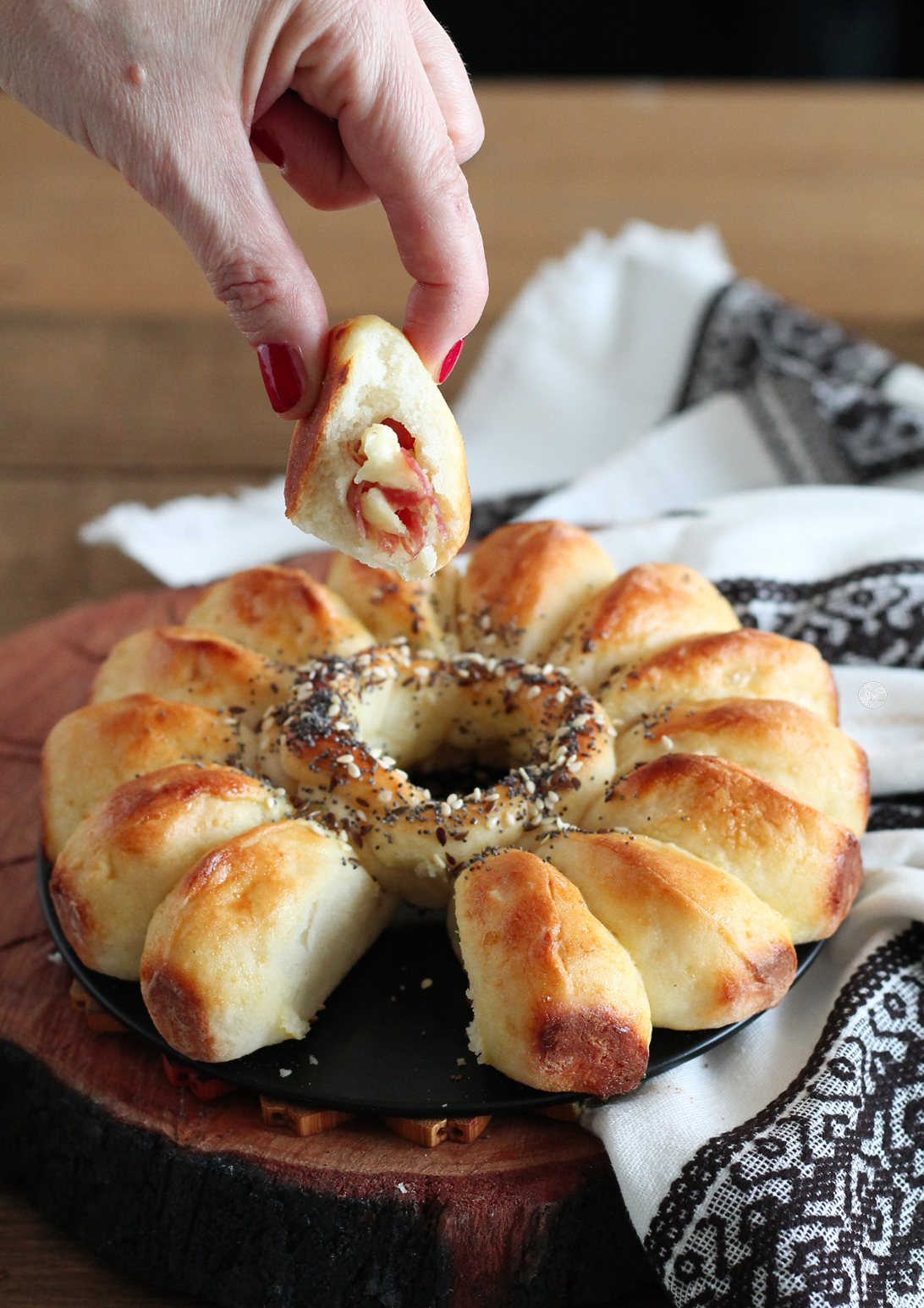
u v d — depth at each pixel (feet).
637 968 1.49
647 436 2.52
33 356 3.10
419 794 1.61
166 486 2.79
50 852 1.69
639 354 2.91
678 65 4.87
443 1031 1.53
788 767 1.63
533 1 4.77
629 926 1.49
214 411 2.98
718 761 1.60
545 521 1.92
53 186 3.66
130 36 1.38
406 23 1.46
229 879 1.50
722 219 3.52
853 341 2.71
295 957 1.51
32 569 2.59
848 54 4.77
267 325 1.46
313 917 1.53
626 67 4.88
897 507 2.12
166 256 3.42
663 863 1.51
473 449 2.89
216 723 1.70
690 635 1.80
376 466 1.46
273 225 1.43
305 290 1.45
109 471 2.82
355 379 1.46
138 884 1.54
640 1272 1.52
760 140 3.89
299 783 1.63
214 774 1.60
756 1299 1.40
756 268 3.32
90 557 2.62
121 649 1.82
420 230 1.48
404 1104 1.45
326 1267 1.49
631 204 3.60
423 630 1.83
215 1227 1.49
